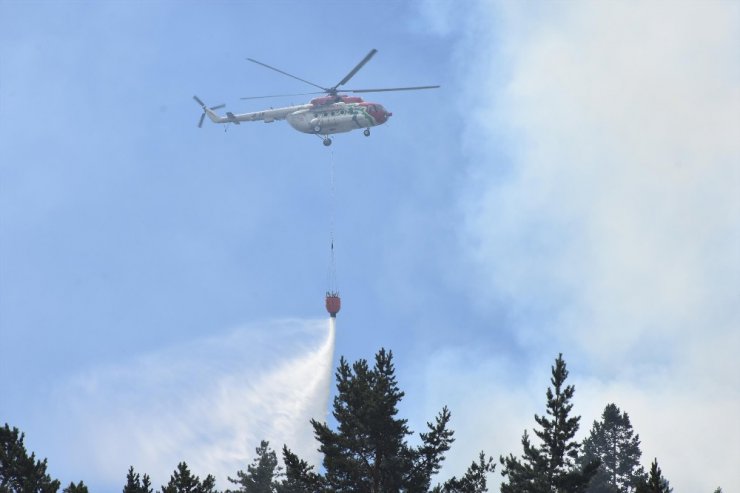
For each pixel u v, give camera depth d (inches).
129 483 4338.1
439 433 4343.0
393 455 4274.1
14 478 4284.0
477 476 4490.7
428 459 4315.9
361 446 4269.2
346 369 4591.5
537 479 4726.9
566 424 4869.6
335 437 4261.8
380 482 4237.2
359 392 4333.2
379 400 4200.3
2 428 4473.4
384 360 4576.8
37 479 4306.1
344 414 4318.4
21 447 4365.2
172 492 4030.5
